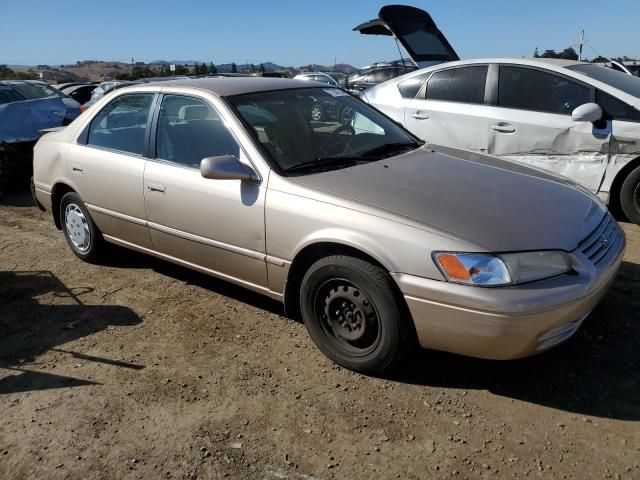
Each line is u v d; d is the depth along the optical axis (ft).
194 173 12.19
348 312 10.19
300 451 8.46
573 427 8.79
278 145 11.63
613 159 17.37
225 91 12.57
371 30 28.86
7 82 31.91
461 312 8.79
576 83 18.07
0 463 8.38
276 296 11.46
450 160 12.30
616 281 13.66
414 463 8.16
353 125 13.51
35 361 11.13
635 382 9.82
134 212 13.71
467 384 9.98
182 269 15.61
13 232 19.77
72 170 15.29
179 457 8.39
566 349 10.87
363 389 9.93
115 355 11.27
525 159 18.88
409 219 9.36
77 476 8.08
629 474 7.80
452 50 28.91
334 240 9.86
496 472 7.94
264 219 10.91
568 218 9.91
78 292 14.29
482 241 8.86
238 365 10.79
